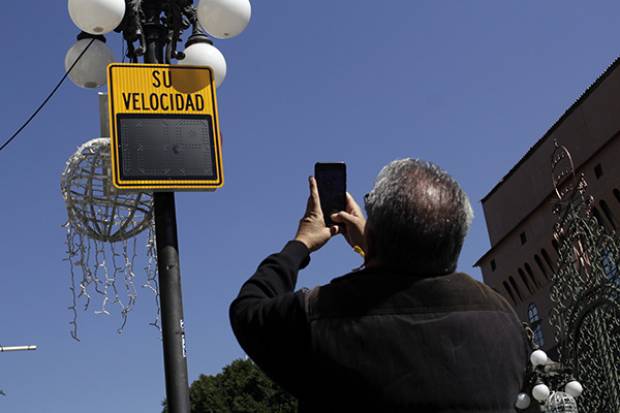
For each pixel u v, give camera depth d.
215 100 7.00
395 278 2.25
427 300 2.23
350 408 2.16
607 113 59.22
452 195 2.29
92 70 7.46
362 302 2.21
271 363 2.24
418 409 2.13
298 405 2.30
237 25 7.27
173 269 6.59
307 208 2.75
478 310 2.26
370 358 2.16
